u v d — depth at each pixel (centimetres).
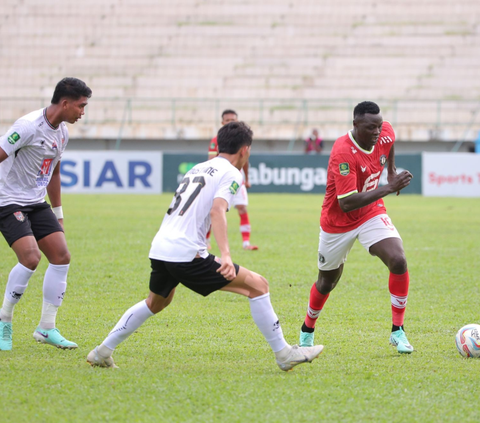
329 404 1363
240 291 1561
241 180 1549
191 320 2211
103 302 2492
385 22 12169
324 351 1845
